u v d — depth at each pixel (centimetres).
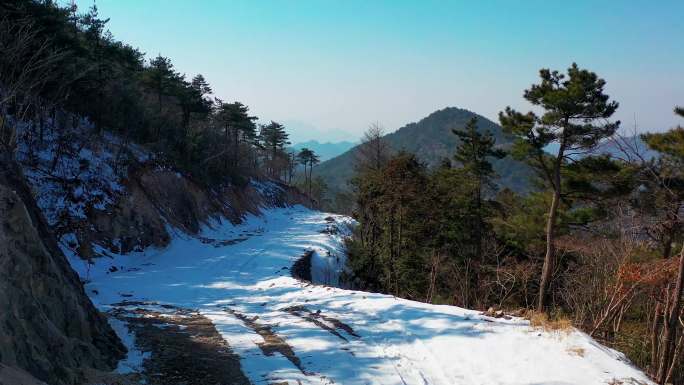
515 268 2836
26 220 796
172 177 3734
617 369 846
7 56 2170
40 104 2634
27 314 695
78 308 859
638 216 1948
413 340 1036
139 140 3988
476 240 3173
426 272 2888
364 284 3094
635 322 2656
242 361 934
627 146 1753
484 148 3341
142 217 2883
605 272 2248
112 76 3706
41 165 2461
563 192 2388
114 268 2322
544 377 820
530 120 2139
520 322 1102
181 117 5266
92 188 2648
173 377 829
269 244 3575
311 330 1152
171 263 2580
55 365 680
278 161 10138
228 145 5722
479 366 883
